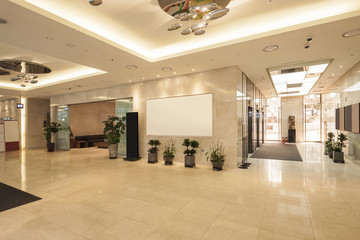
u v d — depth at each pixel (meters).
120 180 6.25
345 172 6.93
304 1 4.25
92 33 4.94
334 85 10.83
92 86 11.41
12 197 4.91
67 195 5.02
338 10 4.58
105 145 14.98
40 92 13.38
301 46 5.62
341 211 3.96
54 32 4.65
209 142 8.18
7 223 3.64
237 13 4.69
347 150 9.36
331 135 10.38
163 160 9.41
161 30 5.49
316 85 11.72
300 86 12.04
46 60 7.67
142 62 7.00
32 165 8.75
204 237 3.14
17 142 14.92
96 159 10.08
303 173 6.85
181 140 8.91
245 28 5.41
